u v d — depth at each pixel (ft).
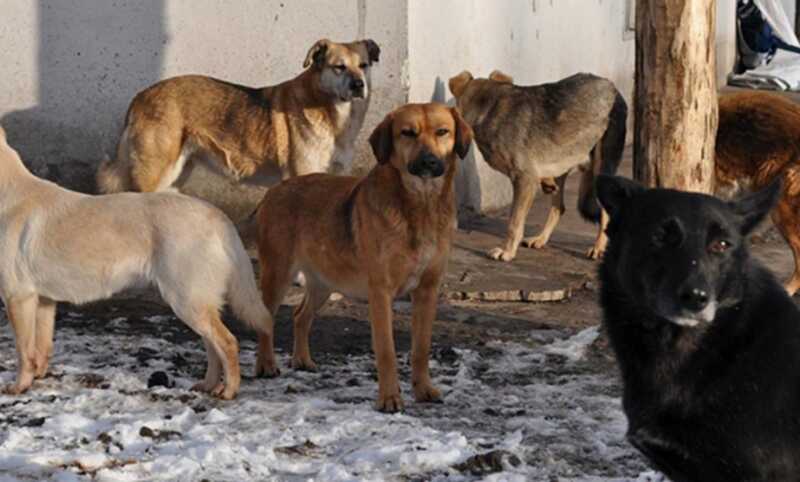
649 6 31.22
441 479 21.70
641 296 17.72
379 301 25.84
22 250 26.16
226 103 39.55
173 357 29.55
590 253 41.42
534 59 53.31
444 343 31.73
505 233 44.86
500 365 29.73
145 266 26.05
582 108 41.57
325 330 33.22
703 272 17.01
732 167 37.22
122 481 21.29
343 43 39.29
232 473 21.77
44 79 41.52
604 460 22.97
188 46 42.68
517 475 21.65
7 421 24.34
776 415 17.06
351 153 40.32
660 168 31.68
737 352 17.19
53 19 41.29
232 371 26.25
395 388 25.85
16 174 26.50
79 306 35.19
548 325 34.01
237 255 26.25
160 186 39.81
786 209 36.19
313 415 25.07
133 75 42.27
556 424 24.97
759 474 17.34
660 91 31.40
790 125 36.14
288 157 39.40
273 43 42.68
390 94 42.34
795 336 17.21
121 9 41.86
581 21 58.70
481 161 47.73
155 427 23.90
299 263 27.78
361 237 25.95
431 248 25.84
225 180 42.60
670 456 18.08
